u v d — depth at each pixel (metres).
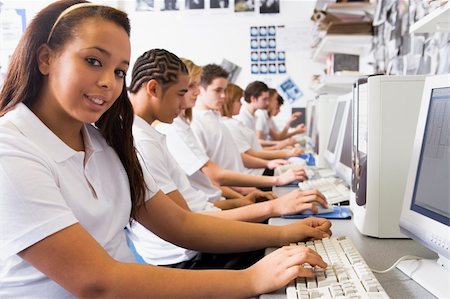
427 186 0.87
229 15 5.24
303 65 5.24
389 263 0.94
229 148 2.60
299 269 0.77
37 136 0.80
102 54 0.78
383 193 1.13
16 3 3.47
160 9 5.24
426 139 0.90
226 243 1.09
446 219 0.79
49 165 0.79
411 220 0.92
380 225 1.13
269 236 1.08
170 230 1.09
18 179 0.71
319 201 1.35
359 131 1.22
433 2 1.24
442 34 1.78
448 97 0.82
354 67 3.41
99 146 0.95
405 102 1.11
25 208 0.71
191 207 1.55
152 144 1.41
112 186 0.96
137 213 1.06
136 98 1.48
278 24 5.21
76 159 0.87
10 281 0.78
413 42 2.19
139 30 5.28
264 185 2.09
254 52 5.27
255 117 4.52
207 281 0.77
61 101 0.81
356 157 1.25
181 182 1.58
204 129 2.52
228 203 1.77
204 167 2.18
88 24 0.78
